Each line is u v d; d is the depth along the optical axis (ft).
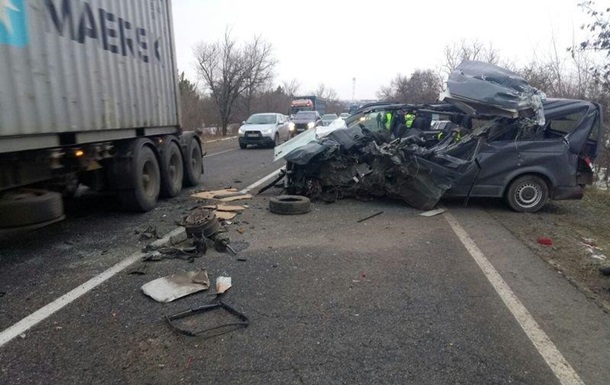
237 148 72.69
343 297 13.47
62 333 11.28
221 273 15.40
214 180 37.55
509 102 24.22
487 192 25.77
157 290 13.76
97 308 12.72
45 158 17.38
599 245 19.75
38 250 18.07
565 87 43.55
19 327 11.58
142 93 25.82
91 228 21.49
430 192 25.23
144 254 17.53
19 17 15.24
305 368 9.79
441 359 10.12
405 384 9.23
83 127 19.31
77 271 15.66
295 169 28.43
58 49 17.48
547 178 25.39
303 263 16.44
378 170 26.99
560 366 9.86
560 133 26.04
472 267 16.14
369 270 15.75
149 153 25.35
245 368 9.79
